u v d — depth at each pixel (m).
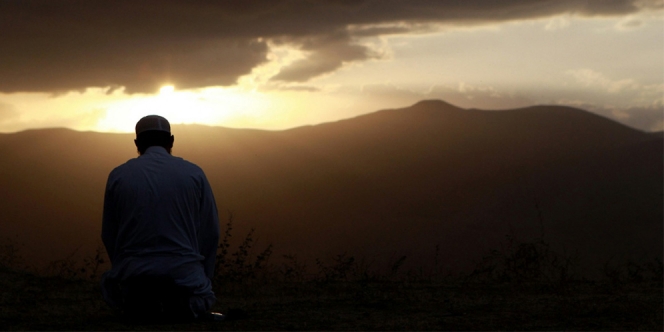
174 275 4.55
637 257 24.28
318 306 6.00
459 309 5.68
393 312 5.54
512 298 6.58
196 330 4.34
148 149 4.91
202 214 4.81
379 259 26.70
